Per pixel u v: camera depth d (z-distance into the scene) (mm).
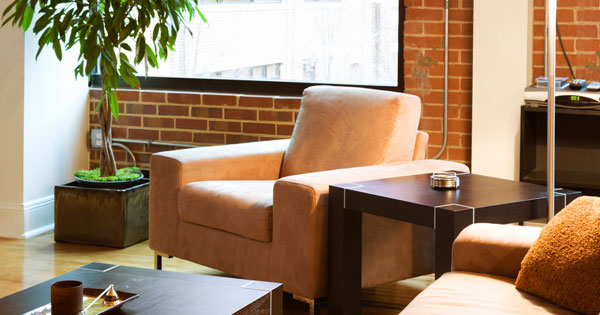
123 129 5117
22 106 4523
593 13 3961
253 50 4980
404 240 3418
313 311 3156
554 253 2189
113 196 4379
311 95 4012
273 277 3268
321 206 3119
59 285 2221
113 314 2244
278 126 4801
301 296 3168
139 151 5109
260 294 2436
